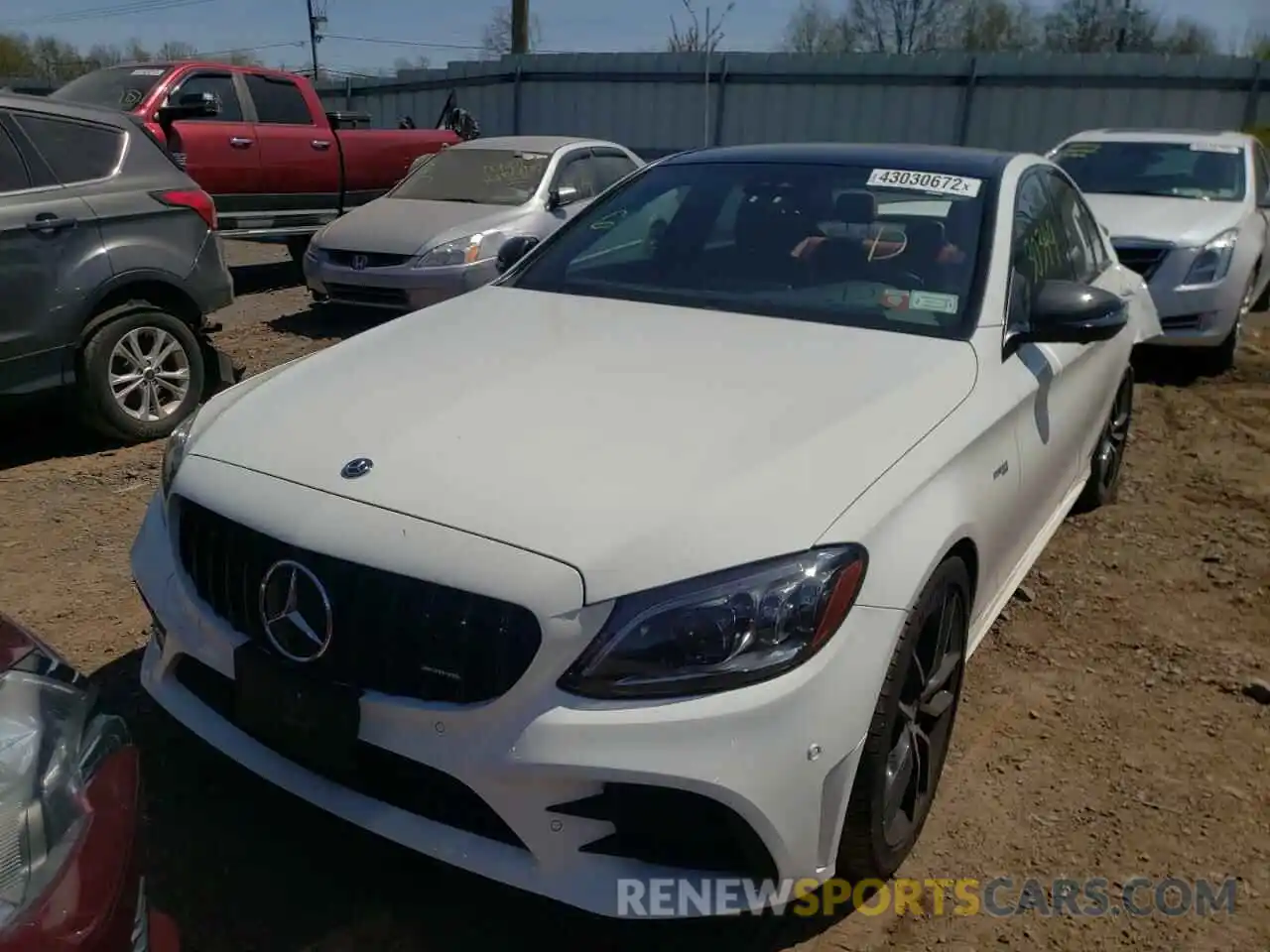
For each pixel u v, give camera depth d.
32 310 5.29
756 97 21.09
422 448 2.43
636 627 2.06
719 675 2.07
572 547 2.12
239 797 2.88
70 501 5.01
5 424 6.15
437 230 8.30
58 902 1.73
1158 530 5.07
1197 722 3.46
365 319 9.28
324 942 2.44
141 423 5.82
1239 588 4.46
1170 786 3.12
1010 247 3.41
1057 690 3.62
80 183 5.54
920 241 3.42
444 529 2.19
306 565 2.25
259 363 7.65
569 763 2.04
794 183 3.75
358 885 2.61
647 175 4.14
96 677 3.42
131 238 5.66
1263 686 3.61
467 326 3.27
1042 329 3.21
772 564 2.15
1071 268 4.14
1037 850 2.84
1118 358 4.56
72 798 1.88
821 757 2.16
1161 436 6.61
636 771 2.03
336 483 2.36
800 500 2.27
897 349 2.99
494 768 2.07
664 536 2.14
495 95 23.39
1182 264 7.56
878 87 20.22
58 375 5.46
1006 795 3.06
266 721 2.34
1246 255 7.81
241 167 10.05
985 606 3.17
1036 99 19.33
